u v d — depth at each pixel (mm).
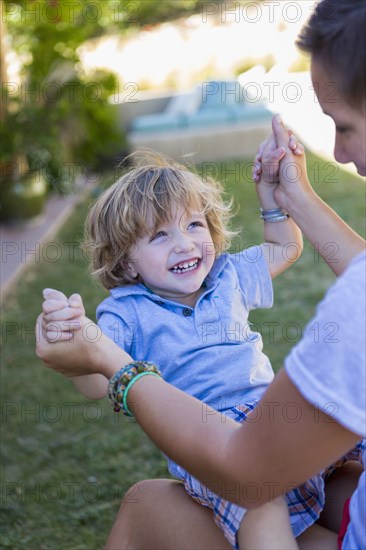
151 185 1707
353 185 6754
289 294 4594
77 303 1252
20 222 6434
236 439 1111
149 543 1403
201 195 1771
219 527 1332
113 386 1239
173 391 1213
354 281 1001
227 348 1616
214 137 8359
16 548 2461
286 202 1569
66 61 6992
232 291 1726
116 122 8195
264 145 1624
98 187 7449
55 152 6508
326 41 1034
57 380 3801
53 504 2701
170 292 1734
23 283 5309
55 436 3205
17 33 6844
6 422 3352
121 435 3168
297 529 1343
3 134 6312
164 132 8430
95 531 2539
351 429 992
